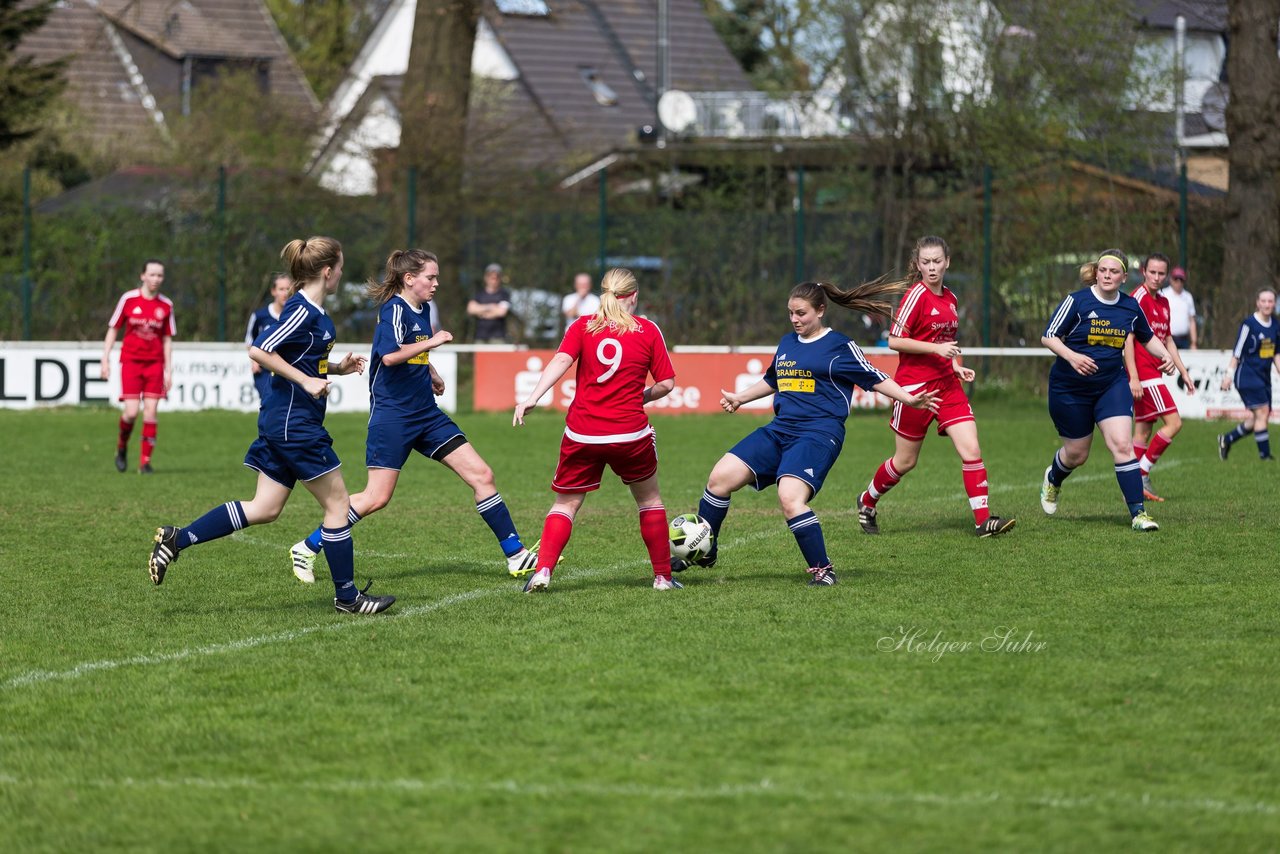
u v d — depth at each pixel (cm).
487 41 11319
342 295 6531
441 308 6588
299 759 1348
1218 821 1174
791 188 7212
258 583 2255
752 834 1151
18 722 1473
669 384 2102
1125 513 2983
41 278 6431
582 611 1991
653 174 7556
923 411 2616
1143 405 3216
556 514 2144
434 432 2262
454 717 1471
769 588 2158
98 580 2278
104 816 1211
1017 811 1197
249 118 8312
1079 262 6166
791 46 10344
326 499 2003
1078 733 1402
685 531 2252
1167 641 1780
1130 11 7038
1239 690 1551
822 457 2181
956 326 2656
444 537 2744
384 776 1298
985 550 2505
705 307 6462
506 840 1145
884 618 1920
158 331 3869
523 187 7038
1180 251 6034
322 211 6531
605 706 1503
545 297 6575
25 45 11369
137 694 1574
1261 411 4125
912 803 1215
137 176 7400
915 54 7356
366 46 12388
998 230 6306
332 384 6072
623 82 11388
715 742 1380
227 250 6444
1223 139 8131
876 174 7275
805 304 2173
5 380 5934
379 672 1656
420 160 6956
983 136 6906
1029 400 6075
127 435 3891
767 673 1628
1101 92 6881
